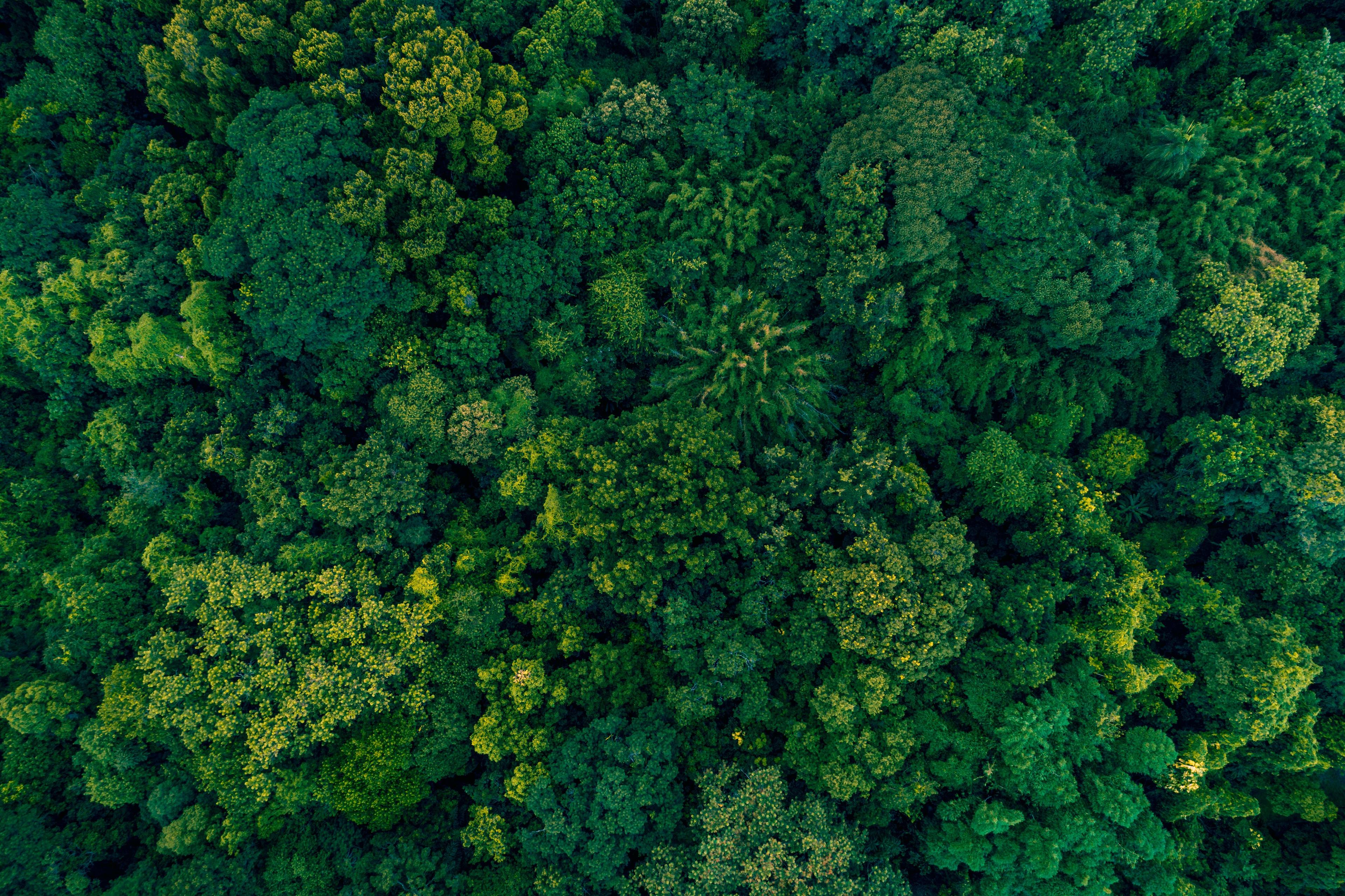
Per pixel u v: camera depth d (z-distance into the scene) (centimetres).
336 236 2286
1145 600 2441
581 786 2141
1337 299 2627
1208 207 2602
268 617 2231
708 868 1984
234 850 2147
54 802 2227
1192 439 2630
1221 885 2408
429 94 2273
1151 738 2178
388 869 2152
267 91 2359
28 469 2603
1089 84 2642
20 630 2394
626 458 2436
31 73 2495
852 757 2155
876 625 2233
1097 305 2516
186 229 2481
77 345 2472
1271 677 2261
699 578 2473
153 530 2542
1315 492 2325
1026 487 2509
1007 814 2033
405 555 2497
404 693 2300
